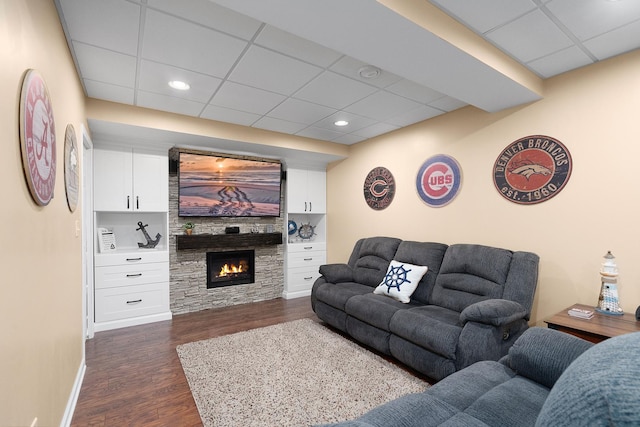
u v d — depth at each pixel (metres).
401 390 2.23
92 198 3.44
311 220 5.64
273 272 5.01
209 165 4.37
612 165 2.27
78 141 2.41
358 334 2.99
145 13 1.77
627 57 2.21
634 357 0.55
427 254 3.22
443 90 2.51
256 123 3.85
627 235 2.20
